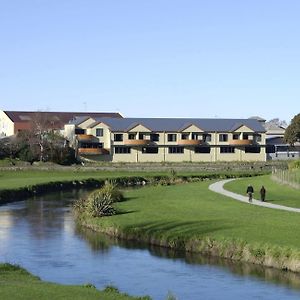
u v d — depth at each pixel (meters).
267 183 89.69
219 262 39.03
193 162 141.88
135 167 126.25
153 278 35.19
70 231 52.06
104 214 56.66
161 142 144.38
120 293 29.08
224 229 44.91
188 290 32.47
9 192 77.94
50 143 133.38
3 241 47.22
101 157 141.50
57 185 94.50
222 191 77.31
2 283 29.03
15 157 132.50
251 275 35.50
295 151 165.50
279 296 31.22
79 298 25.95
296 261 36.06
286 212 53.47
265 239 40.19
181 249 43.09
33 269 37.62
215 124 150.25
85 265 38.69
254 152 150.25
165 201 65.75
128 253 42.41
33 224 56.12
